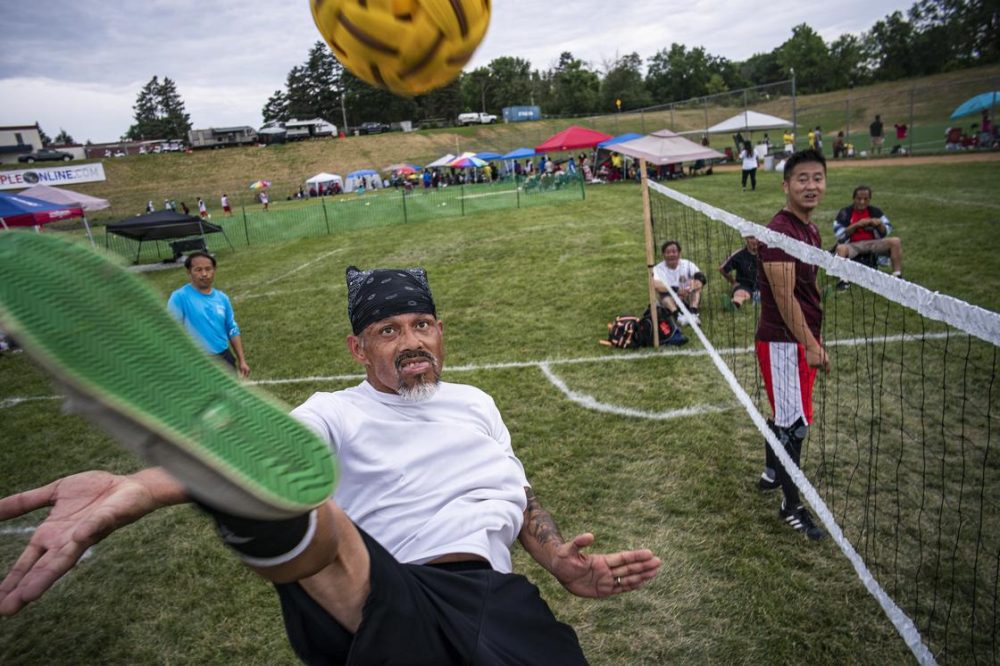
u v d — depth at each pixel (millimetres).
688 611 3094
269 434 739
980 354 5719
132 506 1000
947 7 71875
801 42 93688
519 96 111750
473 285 10711
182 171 55938
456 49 1586
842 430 4645
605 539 3676
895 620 2609
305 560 931
